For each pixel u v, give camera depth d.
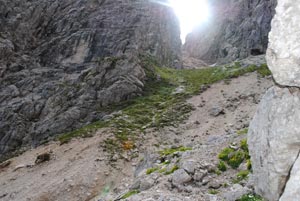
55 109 66.31
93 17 104.00
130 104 68.69
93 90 70.00
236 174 16.78
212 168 17.67
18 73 80.75
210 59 148.00
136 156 44.69
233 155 18.61
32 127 62.88
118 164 41.66
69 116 63.03
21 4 100.19
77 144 49.84
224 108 60.94
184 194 15.73
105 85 71.75
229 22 147.88
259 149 12.96
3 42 85.69
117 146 47.09
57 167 43.03
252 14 131.88
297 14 10.74
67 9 105.81
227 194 14.31
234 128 48.75
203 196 14.98
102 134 51.75
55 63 90.81
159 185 17.25
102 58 85.00
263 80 74.94
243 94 66.75
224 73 89.00
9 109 66.88
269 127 12.08
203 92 74.56
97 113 64.56
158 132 53.50
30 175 42.91
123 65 77.88
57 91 72.38
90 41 95.88
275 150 11.42
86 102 66.88
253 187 14.33
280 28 11.20
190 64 141.88
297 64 10.80
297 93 11.23
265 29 117.56
